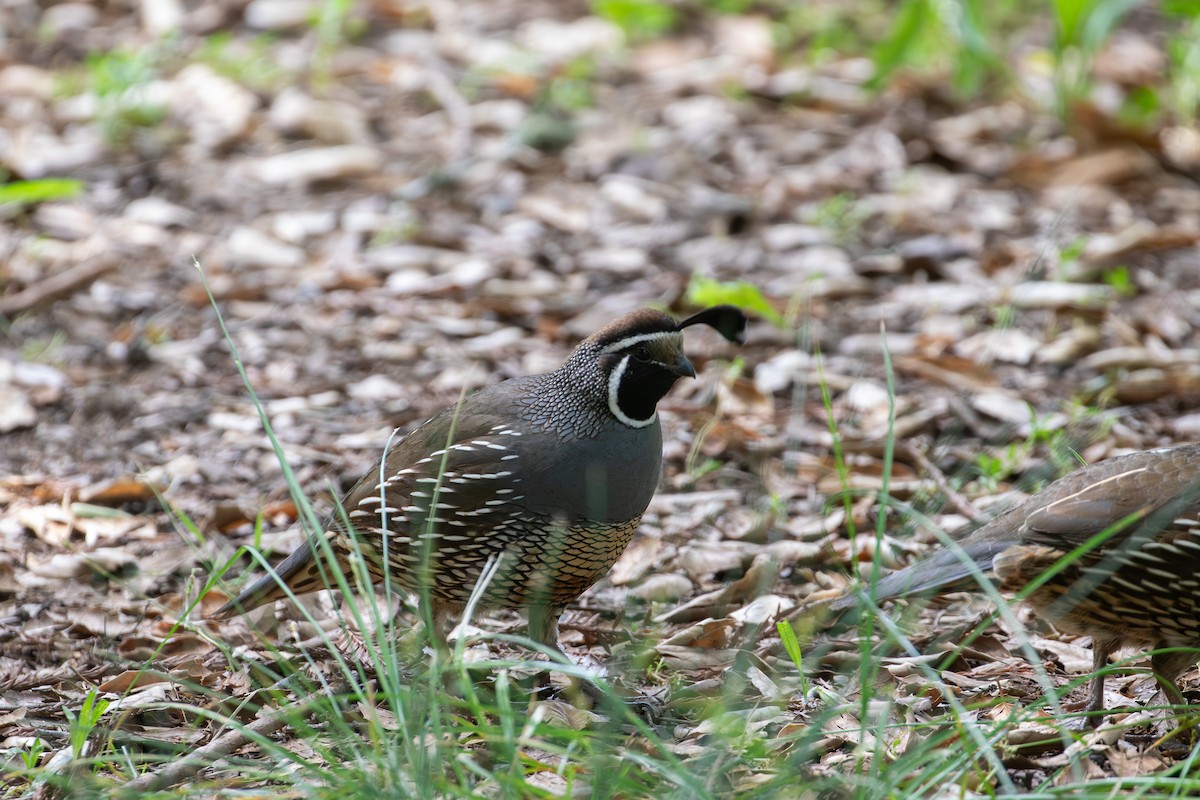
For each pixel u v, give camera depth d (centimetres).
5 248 1375
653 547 934
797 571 898
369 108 1662
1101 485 739
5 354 1205
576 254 1370
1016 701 687
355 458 1052
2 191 1279
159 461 1052
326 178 1507
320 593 898
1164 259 1332
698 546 926
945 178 1513
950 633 820
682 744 700
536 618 801
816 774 652
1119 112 1631
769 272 1333
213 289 1300
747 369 1177
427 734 688
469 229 1413
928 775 614
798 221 1429
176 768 663
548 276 1329
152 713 754
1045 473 974
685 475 1022
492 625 870
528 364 1185
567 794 591
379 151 1570
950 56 1753
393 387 1153
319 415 1115
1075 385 1134
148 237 1395
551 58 1767
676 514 970
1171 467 737
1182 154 1570
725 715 680
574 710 725
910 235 1397
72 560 916
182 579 910
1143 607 727
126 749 673
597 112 1652
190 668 798
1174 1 1639
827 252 1362
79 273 1302
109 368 1193
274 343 1226
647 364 763
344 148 1561
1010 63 1769
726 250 1371
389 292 1302
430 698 617
